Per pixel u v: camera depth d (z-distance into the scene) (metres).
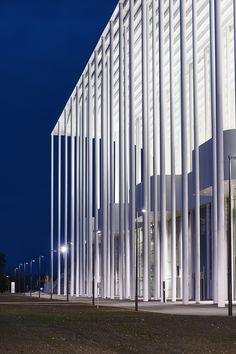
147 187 60.84
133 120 64.25
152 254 78.25
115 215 87.25
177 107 74.50
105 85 74.56
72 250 93.88
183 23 52.75
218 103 47.41
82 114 85.31
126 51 66.69
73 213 93.44
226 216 58.00
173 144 56.31
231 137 50.44
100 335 22.98
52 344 19.98
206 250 64.81
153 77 60.19
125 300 65.75
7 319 34.00
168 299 64.38
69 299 74.44
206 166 54.69
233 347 18.59
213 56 50.03
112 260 72.31
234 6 48.25
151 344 19.61
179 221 73.06
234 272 57.09
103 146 74.81
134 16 64.56
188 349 18.12
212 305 47.69
